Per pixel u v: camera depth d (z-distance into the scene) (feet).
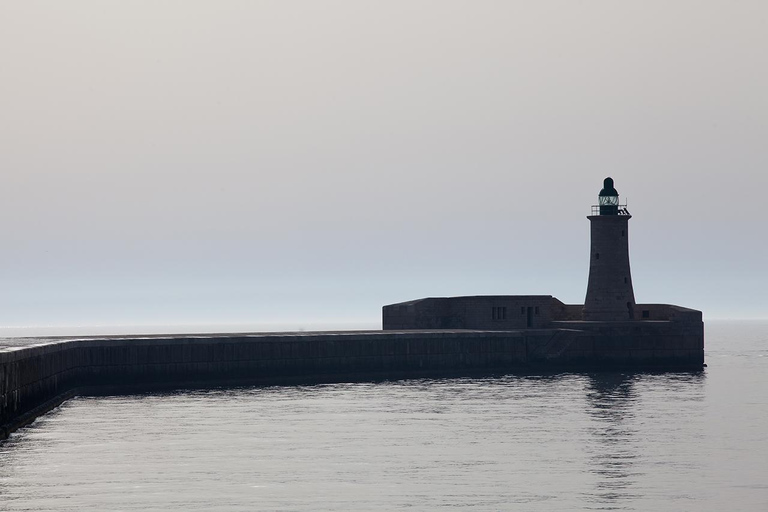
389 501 492.13
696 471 563.07
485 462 585.63
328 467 568.82
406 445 638.53
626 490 517.96
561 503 491.31
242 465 570.05
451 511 475.72
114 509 471.62
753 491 516.73
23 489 506.89
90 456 588.50
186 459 584.81
